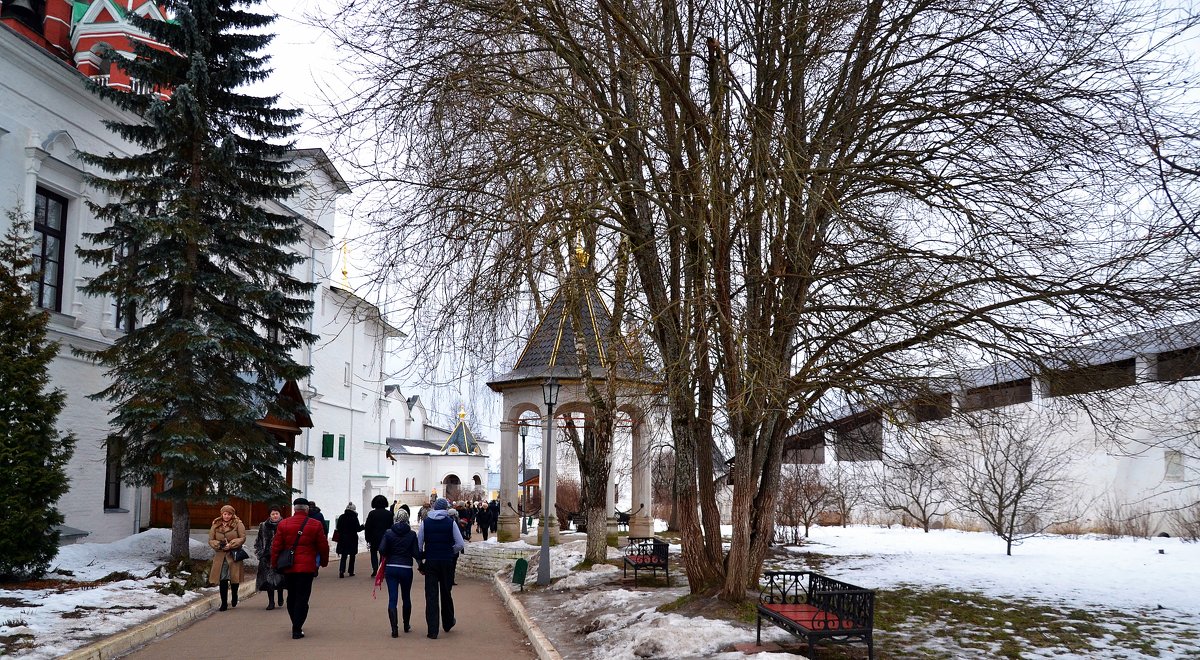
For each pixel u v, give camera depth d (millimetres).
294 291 22375
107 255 20406
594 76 12883
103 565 18578
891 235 11711
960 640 11445
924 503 37469
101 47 20344
